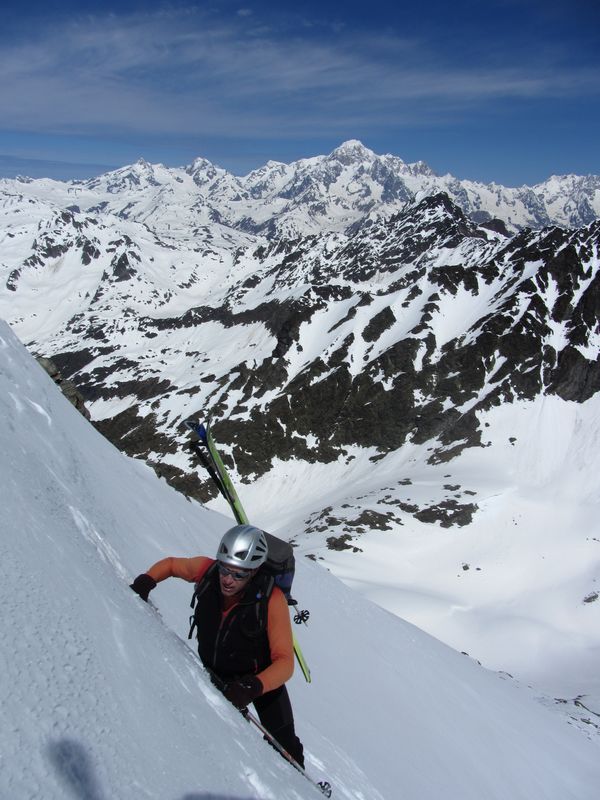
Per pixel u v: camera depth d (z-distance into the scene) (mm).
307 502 152625
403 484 136500
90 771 2201
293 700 9133
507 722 20469
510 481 134500
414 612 90625
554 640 89688
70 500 5570
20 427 6457
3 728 2027
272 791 3428
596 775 20922
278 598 4375
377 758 9664
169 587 8109
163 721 2963
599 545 113812
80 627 2930
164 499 15414
